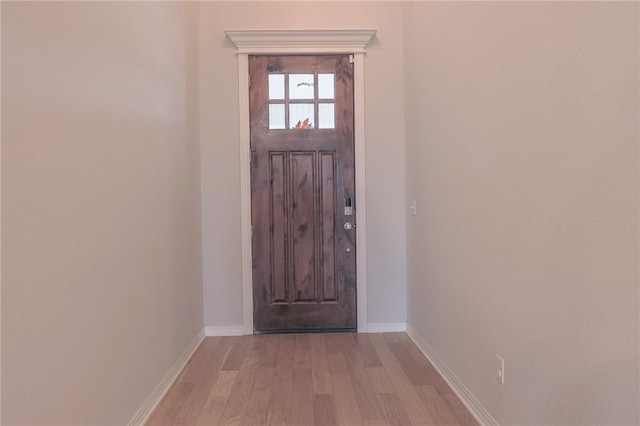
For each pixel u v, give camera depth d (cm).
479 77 210
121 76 198
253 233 359
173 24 280
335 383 263
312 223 362
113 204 188
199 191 345
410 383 262
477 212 215
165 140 262
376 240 361
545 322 157
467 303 230
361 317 361
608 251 125
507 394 187
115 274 189
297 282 362
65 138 151
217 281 356
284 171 359
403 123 358
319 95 357
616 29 120
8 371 121
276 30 344
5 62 121
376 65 357
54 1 145
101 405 174
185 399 244
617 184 121
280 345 333
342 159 359
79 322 158
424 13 300
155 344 239
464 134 231
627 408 118
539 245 160
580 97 135
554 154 150
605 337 126
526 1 166
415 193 329
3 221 119
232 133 355
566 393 145
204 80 351
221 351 320
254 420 220
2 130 119
